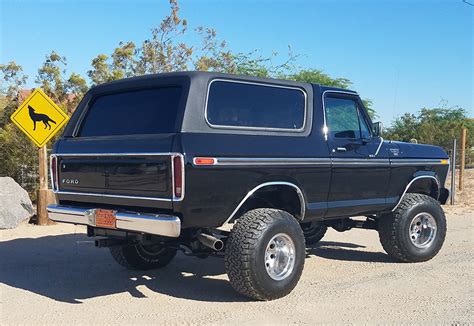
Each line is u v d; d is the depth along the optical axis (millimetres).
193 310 5461
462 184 17109
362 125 7230
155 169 5316
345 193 6797
